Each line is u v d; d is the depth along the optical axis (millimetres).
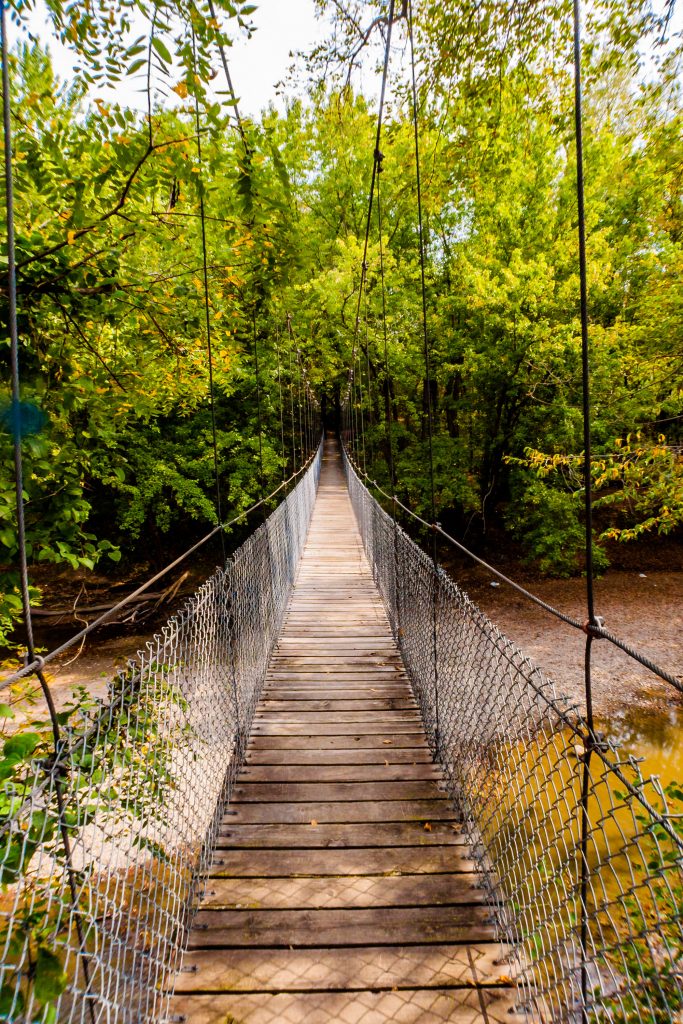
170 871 1612
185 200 2402
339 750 2740
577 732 1214
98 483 9508
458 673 2279
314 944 1667
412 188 4238
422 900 1829
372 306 11797
